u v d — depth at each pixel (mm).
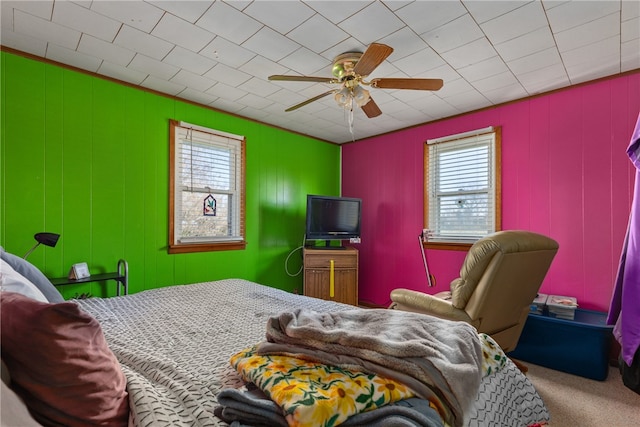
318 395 725
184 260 3078
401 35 2014
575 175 2719
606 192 2572
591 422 1780
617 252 2525
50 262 2334
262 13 1815
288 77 2059
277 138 3912
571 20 1856
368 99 2281
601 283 2592
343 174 4664
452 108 3279
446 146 3555
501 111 3143
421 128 3773
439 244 3551
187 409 813
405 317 1176
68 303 669
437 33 1994
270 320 1077
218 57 2311
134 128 2762
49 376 649
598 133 2611
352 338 901
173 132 2992
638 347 1831
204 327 1493
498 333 2096
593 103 2637
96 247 2551
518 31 1969
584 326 2291
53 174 2350
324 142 4504
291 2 1722
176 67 2461
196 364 1097
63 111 2395
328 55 2273
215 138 3314
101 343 748
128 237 2723
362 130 4062
